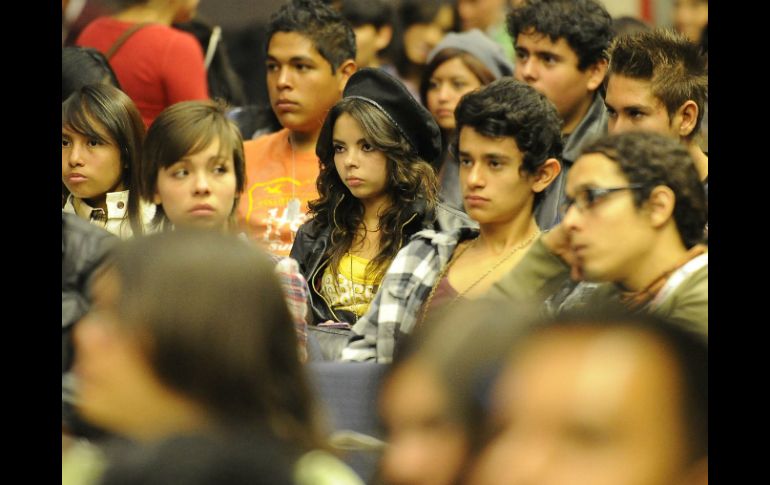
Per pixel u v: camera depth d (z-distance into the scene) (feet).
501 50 53.62
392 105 41.22
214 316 16.60
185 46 54.85
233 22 60.85
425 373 12.81
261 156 49.47
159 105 54.65
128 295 16.69
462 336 12.64
